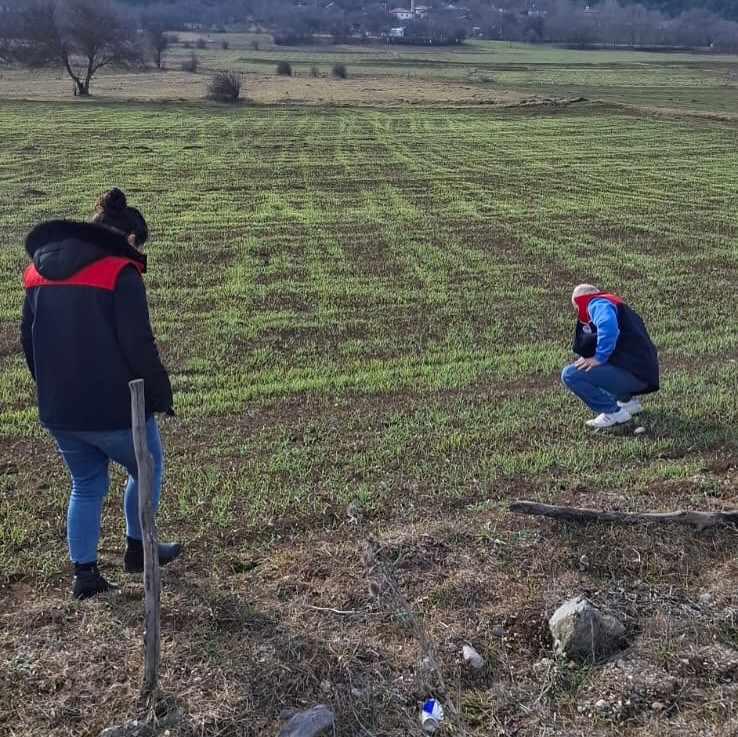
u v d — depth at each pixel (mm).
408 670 3631
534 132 35250
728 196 20859
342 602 4090
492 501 5340
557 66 82438
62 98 50125
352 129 36281
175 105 46062
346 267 13258
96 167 24734
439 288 11977
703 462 6020
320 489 5539
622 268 13383
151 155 27516
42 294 3656
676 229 16688
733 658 3746
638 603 4156
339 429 6781
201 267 13281
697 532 4766
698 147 30594
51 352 3670
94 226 3576
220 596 4125
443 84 63094
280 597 4160
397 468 5957
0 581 4402
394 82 64750
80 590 4121
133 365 3699
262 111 43688
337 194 20781
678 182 23094
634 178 23750
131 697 3426
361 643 3754
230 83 48188
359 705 3447
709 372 8312
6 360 8695
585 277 12766
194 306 11016
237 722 3320
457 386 7965
